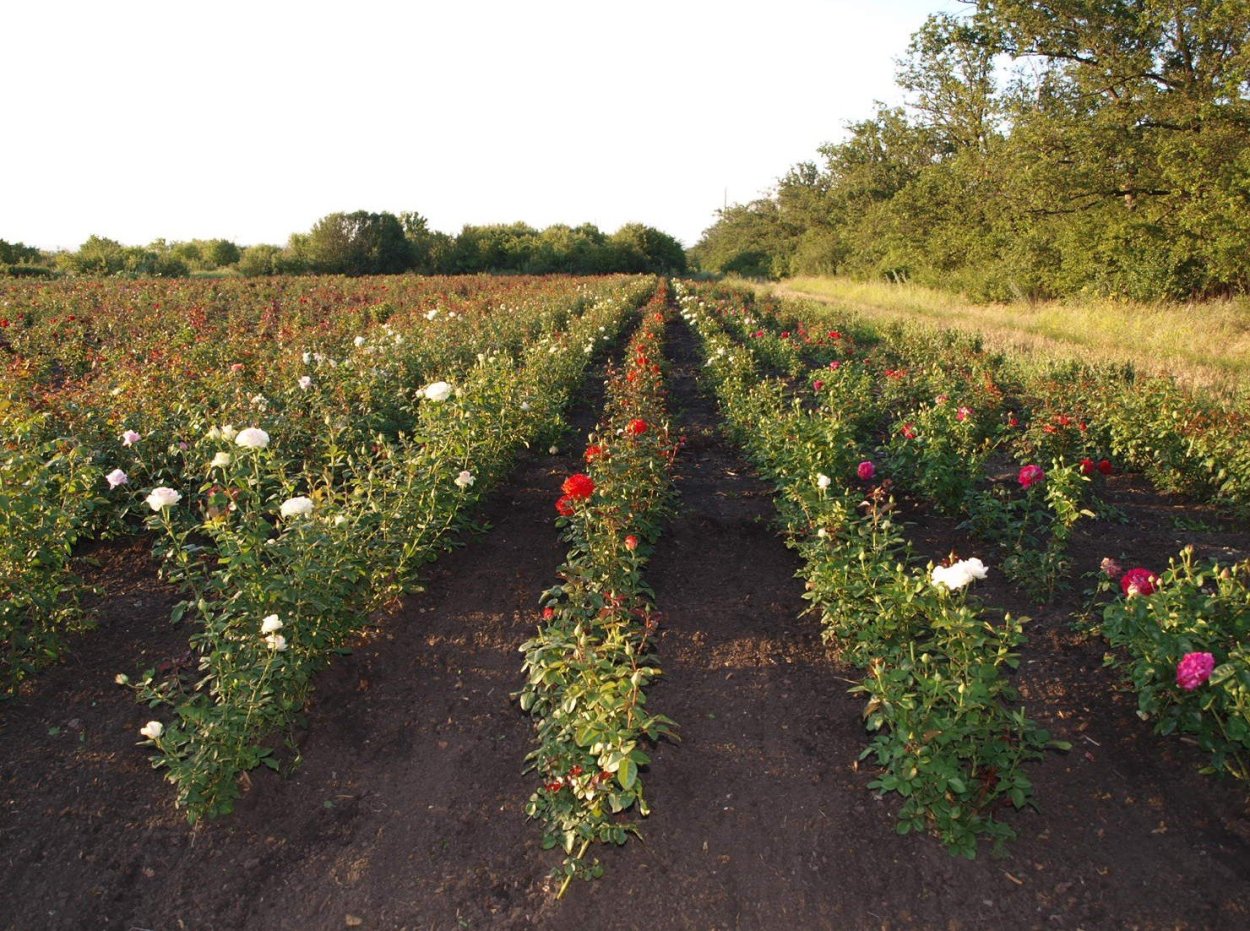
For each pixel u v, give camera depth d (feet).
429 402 18.20
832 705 11.94
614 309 62.54
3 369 27.73
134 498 17.21
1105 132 57.47
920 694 9.70
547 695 10.66
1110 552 16.83
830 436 18.75
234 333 45.21
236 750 9.95
